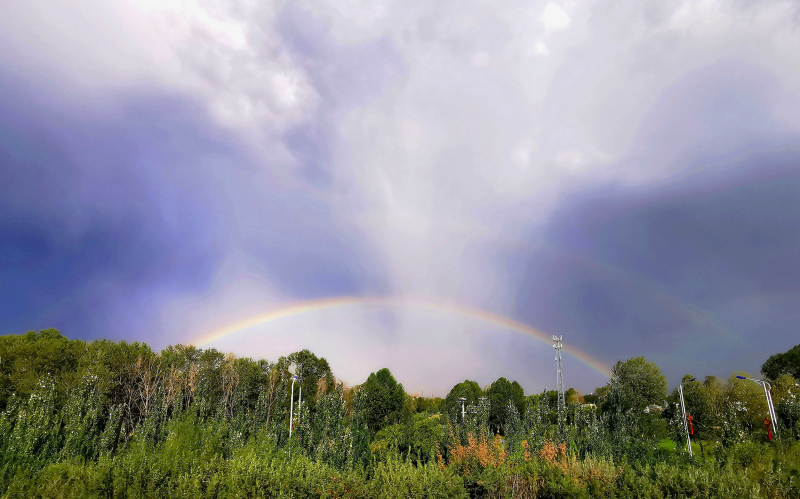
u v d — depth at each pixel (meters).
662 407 39.84
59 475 12.88
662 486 10.59
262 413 24.64
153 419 22.33
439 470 12.51
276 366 55.97
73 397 22.50
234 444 19.12
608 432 18.58
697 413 29.03
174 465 13.34
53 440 17.59
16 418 17.27
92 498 11.65
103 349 44.00
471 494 11.39
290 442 18.70
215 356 54.34
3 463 14.91
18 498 12.49
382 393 41.84
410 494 10.62
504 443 17.67
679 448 18.08
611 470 11.54
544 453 15.86
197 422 20.42
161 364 49.31
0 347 38.62
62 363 39.66
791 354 49.66
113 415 22.28
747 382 35.06
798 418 18.42
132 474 12.16
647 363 41.50
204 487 11.62
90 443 19.58
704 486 10.28
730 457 13.62
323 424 18.00
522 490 11.61
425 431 18.70
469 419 19.61
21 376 35.22
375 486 11.05
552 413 20.28
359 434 17.09
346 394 42.44
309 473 11.74
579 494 10.60
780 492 11.12
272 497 10.97
